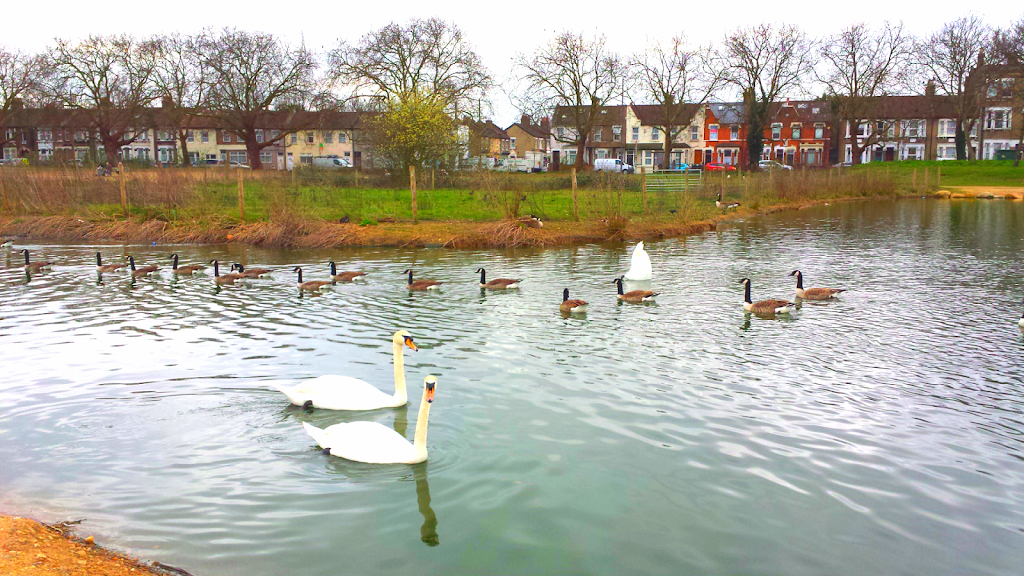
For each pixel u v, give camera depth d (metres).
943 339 14.59
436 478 8.48
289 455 9.09
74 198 36.84
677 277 22.06
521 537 7.25
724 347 13.99
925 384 11.82
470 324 15.83
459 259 26.16
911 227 36.97
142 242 31.42
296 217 31.05
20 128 82.31
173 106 75.81
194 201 34.94
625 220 32.22
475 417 10.28
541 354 13.42
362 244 29.95
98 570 6.37
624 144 101.56
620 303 18.17
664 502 7.96
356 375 12.13
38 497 7.92
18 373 12.16
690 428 9.94
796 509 7.83
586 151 102.75
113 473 8.53
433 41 68.31
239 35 70.00
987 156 102.88
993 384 11.82
